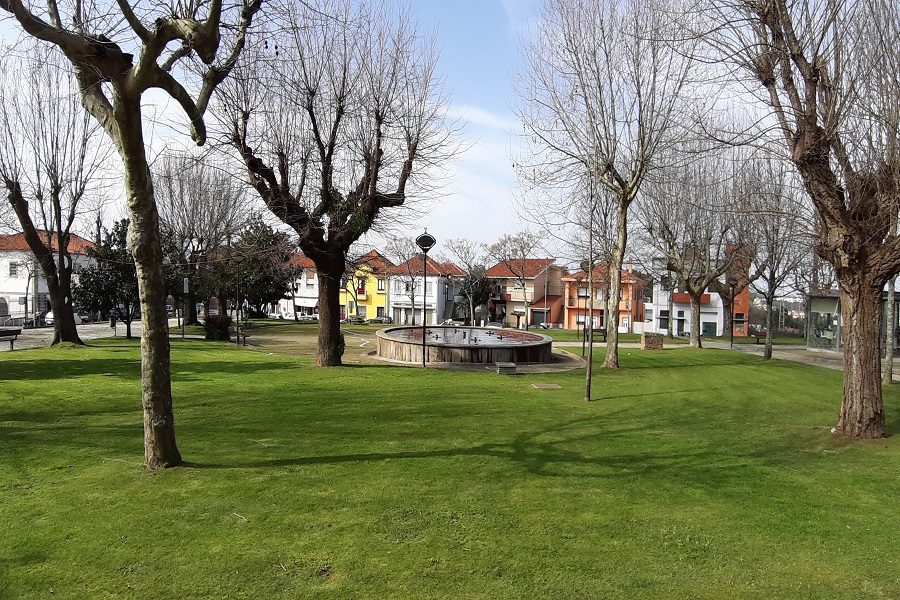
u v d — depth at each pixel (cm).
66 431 864
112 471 665
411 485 648
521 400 1291
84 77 659
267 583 424
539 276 7081
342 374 1636
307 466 709
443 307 7100
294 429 919
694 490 661
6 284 5075
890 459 803
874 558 493
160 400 677
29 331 3603
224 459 729
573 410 1188
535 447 849
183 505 567
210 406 1108
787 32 868
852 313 928
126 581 423
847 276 920
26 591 406
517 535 520
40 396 1149
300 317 7088
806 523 567
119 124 608
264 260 2912
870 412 919
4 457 717
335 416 1035
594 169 1928
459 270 7306
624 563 471
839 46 845
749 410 1233
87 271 2780
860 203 918
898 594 434
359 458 754
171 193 3366
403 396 1280
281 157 1627
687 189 2688
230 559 459
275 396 1234
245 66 1224
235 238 3838
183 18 660
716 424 1064
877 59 873
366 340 3422
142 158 628
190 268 3152
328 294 1806
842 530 551
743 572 463
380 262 7125
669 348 3288
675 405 1286
